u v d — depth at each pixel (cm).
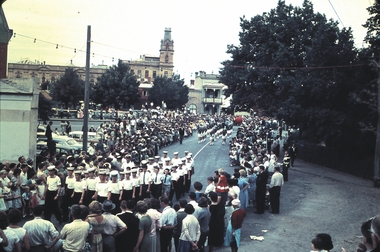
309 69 4069
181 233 1212
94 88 9456
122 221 1103
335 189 3000
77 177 1681
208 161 3984
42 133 4219
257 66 5084
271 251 1555
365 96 3544
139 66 14312
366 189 3075
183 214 1281
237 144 3819
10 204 1650
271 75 4869
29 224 986
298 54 4959
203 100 13662
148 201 1223
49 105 5472
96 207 1061
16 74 11356
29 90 2586
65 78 8806
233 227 1408
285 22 5028
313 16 5075
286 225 1944
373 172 3500
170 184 2205
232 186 1736
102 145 3344
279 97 4762
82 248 998
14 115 2542
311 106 4075
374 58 3462
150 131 4934
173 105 11394
